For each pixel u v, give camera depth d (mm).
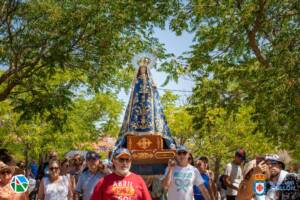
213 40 15758
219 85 16562
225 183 12133
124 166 6570
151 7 16391
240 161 12195
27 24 15953
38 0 15594
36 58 16172
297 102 13008
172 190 8531
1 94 16484
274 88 12672
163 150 12289
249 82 15930
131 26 17344
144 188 6609
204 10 15250
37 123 29078
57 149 30062
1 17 16125
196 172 8633
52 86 18312
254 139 31422
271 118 13633
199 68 16719
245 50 16656
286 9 14586
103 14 16125
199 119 17094
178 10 16375
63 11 15664
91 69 17453
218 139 34938
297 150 17531
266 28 15102
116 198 6430
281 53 12766
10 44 16016
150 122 12844
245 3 15055
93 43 16719
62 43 15602
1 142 30781
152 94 13219
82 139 32500
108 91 19516
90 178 9781
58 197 9375
